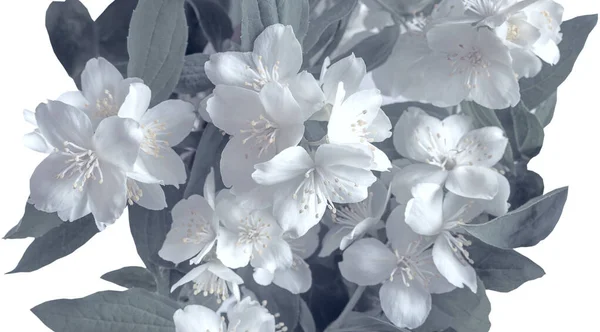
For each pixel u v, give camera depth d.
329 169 0.21
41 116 0.21
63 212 0.21
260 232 0.24
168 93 0.23
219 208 0.23
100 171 0.21
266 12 0.22
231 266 0.23
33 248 0.24
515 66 0.25
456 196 0.25
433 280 0.25
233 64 0.22
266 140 0.21
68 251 0.24
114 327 0.24
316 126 0.22
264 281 0.25
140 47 0.23
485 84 0.25
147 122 0.22
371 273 0.25
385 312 0.25
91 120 0.22
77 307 0.23
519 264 0.25
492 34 0.24
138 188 0.22
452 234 0.25
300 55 0.22
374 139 0.23
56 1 0.25
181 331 0.23
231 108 0.21
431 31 0.25
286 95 0.20
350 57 0.22
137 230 0.24
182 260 0.23
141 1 0.22
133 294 0.24
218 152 0.24
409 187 0.25
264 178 0.21
